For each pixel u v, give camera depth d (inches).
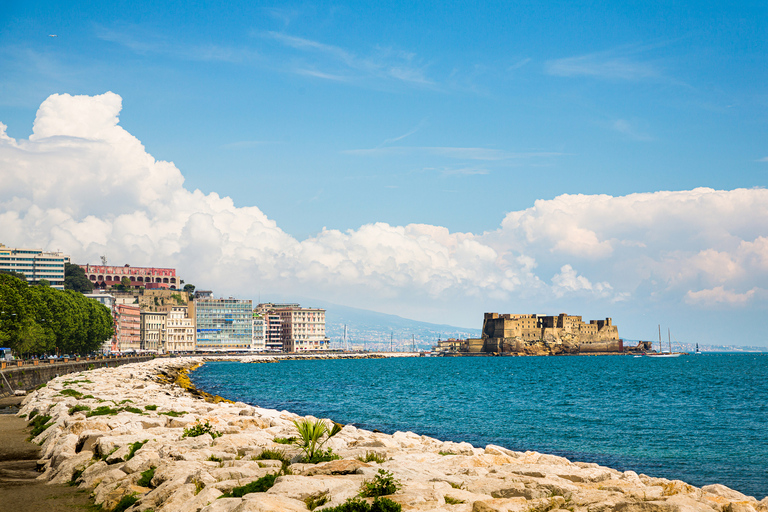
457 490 818.2
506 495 856.9
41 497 912.3
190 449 1061.8
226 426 1485.0
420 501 732.7
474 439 2271.2
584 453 1979.6
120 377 3742.6
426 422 2765.7
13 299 5088.6
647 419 2842.0
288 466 930.7
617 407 3420.3
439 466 1106.7
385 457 1081.4
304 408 3351.4
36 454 1310.3
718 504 836.6
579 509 770.2
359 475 852.6
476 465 1167.6
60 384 2883.9
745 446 2092.8
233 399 3850.9
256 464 944.9
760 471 1708.9
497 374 7598.4
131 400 2140.7
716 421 2753.4
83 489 949.8
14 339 5128.0
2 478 1063.6
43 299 6279.5
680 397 4074.8
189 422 1536.7
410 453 1226.6
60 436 1311.5
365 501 693.3
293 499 718.5
